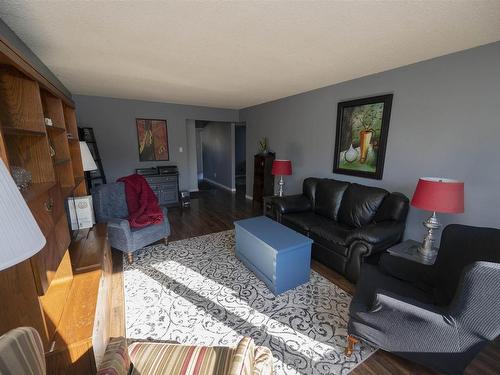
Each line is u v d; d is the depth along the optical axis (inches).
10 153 48.7
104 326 57.4
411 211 98.3
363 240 83.9
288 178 169.5
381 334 51.4
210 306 76.7
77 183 80.4
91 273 60.0
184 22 60.6
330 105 131.6
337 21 60.1
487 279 39.0
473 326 41.3
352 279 88.7
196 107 205.3
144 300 79.6
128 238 101.6
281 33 66.9
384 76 103.4
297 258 84.4
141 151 187.6
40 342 27.2
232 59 88.7
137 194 122.6
